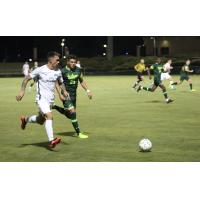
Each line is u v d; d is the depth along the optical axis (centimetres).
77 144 2562
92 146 2508
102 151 2380
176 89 6894
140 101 5053
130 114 3894
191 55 15025
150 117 3678
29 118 2559
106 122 3416
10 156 2283
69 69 2744
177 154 2302
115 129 3080
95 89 7038
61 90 2645
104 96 5741
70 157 2253
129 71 13275
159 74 4797
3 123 3409
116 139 2708
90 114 3916
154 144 2547
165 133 2900
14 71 15162
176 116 3728
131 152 2348
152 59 13775
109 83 8669
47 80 2411
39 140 2702
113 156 2264
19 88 7594
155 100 5156
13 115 3906
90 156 2270
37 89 2433
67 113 2734
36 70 2408
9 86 8181
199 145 2516
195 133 2894
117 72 13275
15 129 3117
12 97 5769
